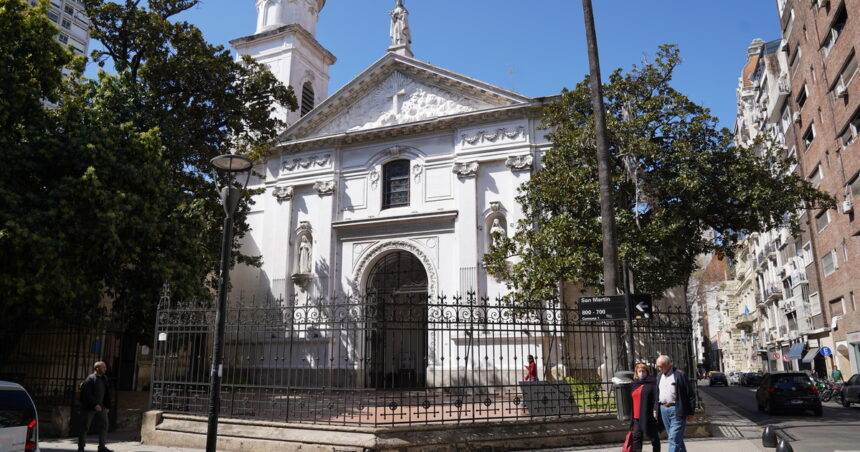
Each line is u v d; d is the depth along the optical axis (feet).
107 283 59.00
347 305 37.76
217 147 80.18
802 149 114.42
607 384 43.01
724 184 63.77
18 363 52.95
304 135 97.96
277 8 115.96
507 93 86.99
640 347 46.29
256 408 43.34
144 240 57.62
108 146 54.80
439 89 92.12
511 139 86.07
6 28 52.70
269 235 95.61
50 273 48.57
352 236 91.15
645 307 40.45
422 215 86.63
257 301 92.68
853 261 93.71
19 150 51.21
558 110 70.13
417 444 34.06
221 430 38.27
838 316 104.12
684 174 60.59
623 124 62.28
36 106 54.85
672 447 29.17
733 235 69.21
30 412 27.61
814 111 104.06
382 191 92.27
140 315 60.03
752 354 206.80
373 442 33.17
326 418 40.47
